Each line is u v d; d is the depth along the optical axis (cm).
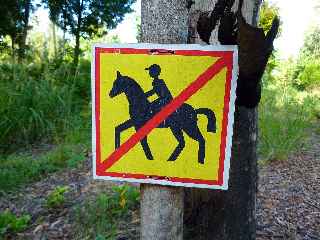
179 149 173
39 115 710
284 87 825
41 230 379
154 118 172
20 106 705
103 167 179
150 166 176
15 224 383
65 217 395
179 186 184
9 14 1121
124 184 441
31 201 454
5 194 479
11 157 617
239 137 290
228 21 178
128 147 176
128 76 172
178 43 178
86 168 548
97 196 430
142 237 193
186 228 312
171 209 185
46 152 641
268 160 563
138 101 173
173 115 171
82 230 361
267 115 599
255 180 309
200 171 172
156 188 183
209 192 304
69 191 462
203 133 170
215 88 167
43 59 831
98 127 178
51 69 818
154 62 169
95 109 177
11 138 698
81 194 447
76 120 728
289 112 668
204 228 308
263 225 373
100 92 175
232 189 299
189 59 167
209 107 168
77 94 859
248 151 296
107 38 1310
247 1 269
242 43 163
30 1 1160
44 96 724
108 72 173
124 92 173
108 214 379
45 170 552
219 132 169
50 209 417
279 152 569
